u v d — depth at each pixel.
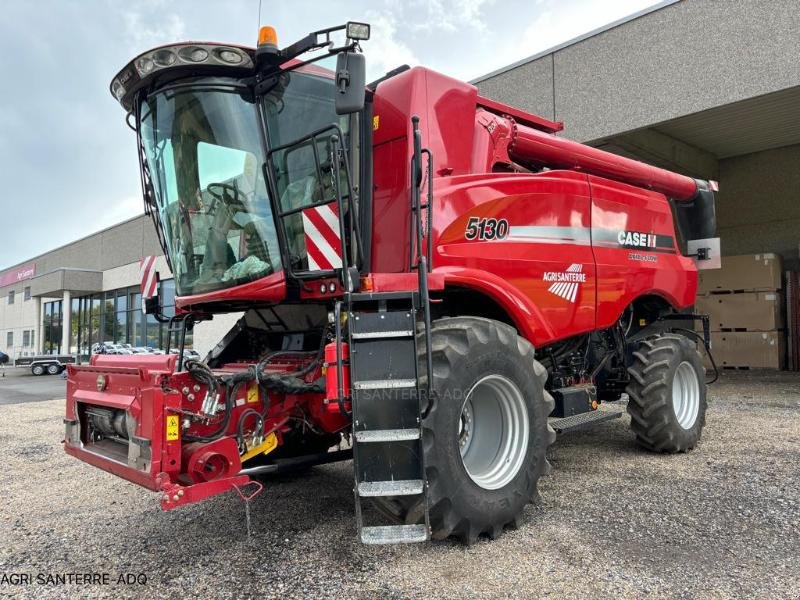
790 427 6.50
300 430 4.27
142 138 4.19
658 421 5.22
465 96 4.37
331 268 3.65
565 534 3.48
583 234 4.93
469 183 4.11
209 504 4.36
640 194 5.75
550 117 10.55
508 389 3.60
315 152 3.47
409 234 3.69
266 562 3.24
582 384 5.23
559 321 4.62
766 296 12.41
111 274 25.27
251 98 3.67
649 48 9.41
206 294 3.97
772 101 10.10
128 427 3.22
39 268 33.44
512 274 4.27
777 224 13.44
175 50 3.52
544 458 3.71
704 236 7.08
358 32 3.14
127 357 3.86
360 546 3.41
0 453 6.63
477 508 3.27
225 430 3.40
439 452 3.13
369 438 2.96
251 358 4.84
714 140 12.63
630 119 9.64
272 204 3.66
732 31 8.59
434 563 3.12
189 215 4.00
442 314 4.37
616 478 4.65
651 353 5.39
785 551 3.17
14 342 37.22
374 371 3.08
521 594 2.75
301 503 4.29
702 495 4.14
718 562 3.05
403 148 4.00
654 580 2.86
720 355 13.03
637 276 5.49
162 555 3.43
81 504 4.56
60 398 13.09
